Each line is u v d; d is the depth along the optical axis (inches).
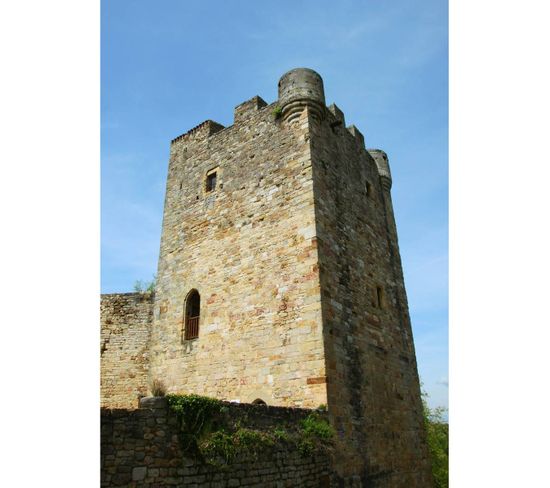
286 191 527.8
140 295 684.1
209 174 648.4
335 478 382.0
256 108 622.2
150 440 254.5
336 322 463.5
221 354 510.9
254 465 307.4
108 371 652.1
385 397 520.1
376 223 661.9
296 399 426.0
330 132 597.6
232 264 549.3
